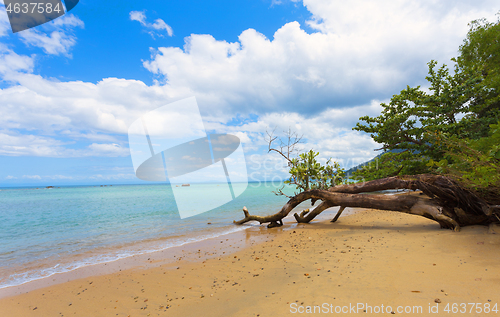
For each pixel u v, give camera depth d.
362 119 16.36
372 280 3.40
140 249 7.13
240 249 6.63
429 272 3.50
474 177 5.35
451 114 14.44
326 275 3.87
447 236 5.64
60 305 3.76
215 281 4.30
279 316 2.64
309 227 9.52
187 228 10.51
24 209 20.94
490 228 5.53
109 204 23.97
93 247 7.60
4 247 7.93
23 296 4.14
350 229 8.25
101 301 3.82
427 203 7.04
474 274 3.27
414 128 14.16
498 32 16.69
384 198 8.02
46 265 5.88
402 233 6.68
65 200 31.00
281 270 4.48
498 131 5.04
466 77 14.58
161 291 4.04
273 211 16.14
